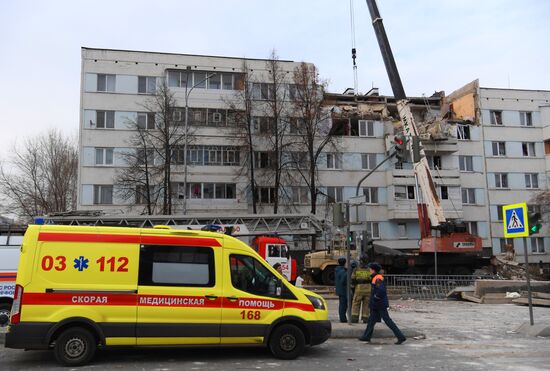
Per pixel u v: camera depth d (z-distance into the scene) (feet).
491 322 45.85
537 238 148.25
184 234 28.43
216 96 134.10
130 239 27.48
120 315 26.50
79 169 124.77
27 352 30.17
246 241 97.60
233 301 28.07
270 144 132.16
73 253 26.63
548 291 65.87
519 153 155.33
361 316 41.88
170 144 124.06
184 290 27.48
